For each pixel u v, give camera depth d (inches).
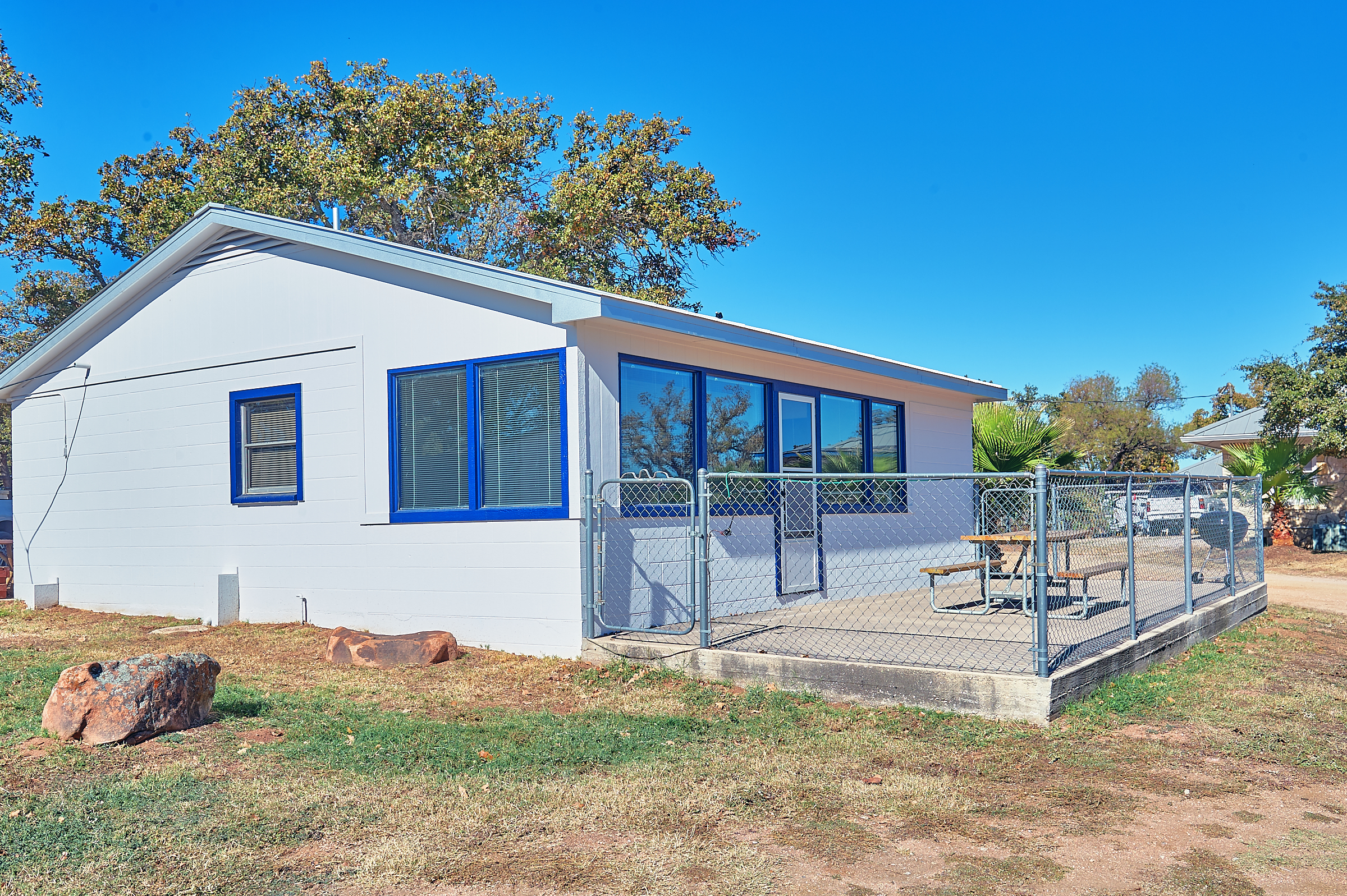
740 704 277.4
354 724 254.7
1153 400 1887.3
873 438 494.9
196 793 195.6
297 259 410.6
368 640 342.6
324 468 398.9
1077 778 215.8
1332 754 238.7
